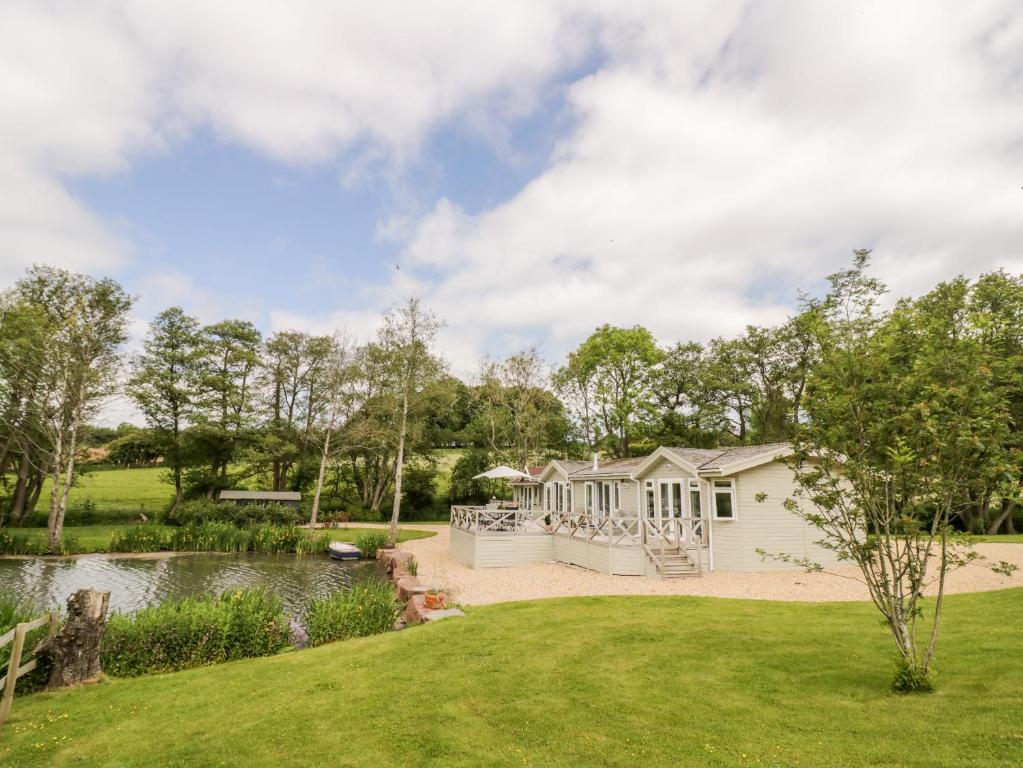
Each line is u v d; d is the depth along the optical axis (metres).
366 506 49.09
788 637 9.66
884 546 6.84
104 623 9.02
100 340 30.50
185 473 47.12
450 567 22.67
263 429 46.25
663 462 22.53
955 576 15.38
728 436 47.03
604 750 5.55
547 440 49.41
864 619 10.91
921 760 4.80
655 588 16.33
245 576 22.67
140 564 24.83
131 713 7.11
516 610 12.80
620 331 43.72
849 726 5.70
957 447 5.80
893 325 6.66
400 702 7.16
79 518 36.69
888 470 6.25
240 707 7.24
